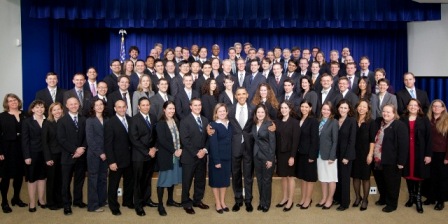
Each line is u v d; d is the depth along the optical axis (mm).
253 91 6578
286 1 8820
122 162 5258
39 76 8805
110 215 5332
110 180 5305
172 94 6469
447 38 9016
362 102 5477
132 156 5285
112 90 6559
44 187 5691
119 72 6723
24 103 8383
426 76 9438
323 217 5270
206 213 5406
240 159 5500
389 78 10359
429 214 5391
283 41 10281
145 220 5164
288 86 6293
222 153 5340
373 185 6062
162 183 5309
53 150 5363
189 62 7312
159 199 5344
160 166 5266
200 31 10203
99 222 5102
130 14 8586
